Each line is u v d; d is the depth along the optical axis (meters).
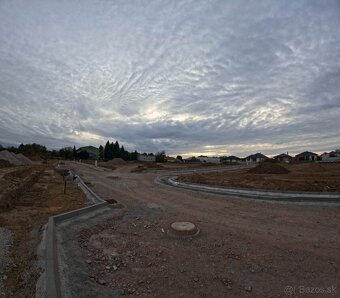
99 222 9.56
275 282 5.02
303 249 6.66
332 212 10.59
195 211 11.48
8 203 11.73
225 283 5.02
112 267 5.78
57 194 15.44
